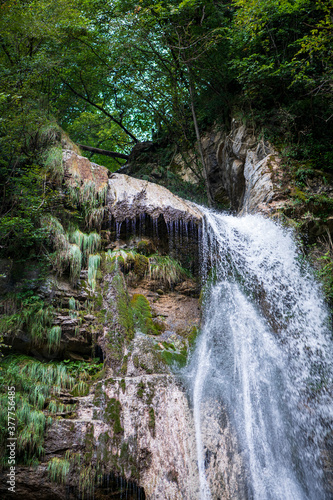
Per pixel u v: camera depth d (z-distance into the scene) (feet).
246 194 35.63
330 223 29.99
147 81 45.37
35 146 30.19
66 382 22.08
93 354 24.11
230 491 19.71
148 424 19.92
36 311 23.30
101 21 45.60
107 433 20.08
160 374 21.81
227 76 41.57
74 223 28.22
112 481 19.71
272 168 33.09
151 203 30.12
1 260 24.34
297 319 27.37
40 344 22.88
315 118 36.17
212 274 30.32
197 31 41.39
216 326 27.04
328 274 27.91
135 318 24.99
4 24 32.01
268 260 29.71
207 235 31.40
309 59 35.68
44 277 24.62
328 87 34.60
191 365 23.49
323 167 33.71
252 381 24.43
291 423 23.71
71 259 25.73
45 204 26.37
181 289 29.30
